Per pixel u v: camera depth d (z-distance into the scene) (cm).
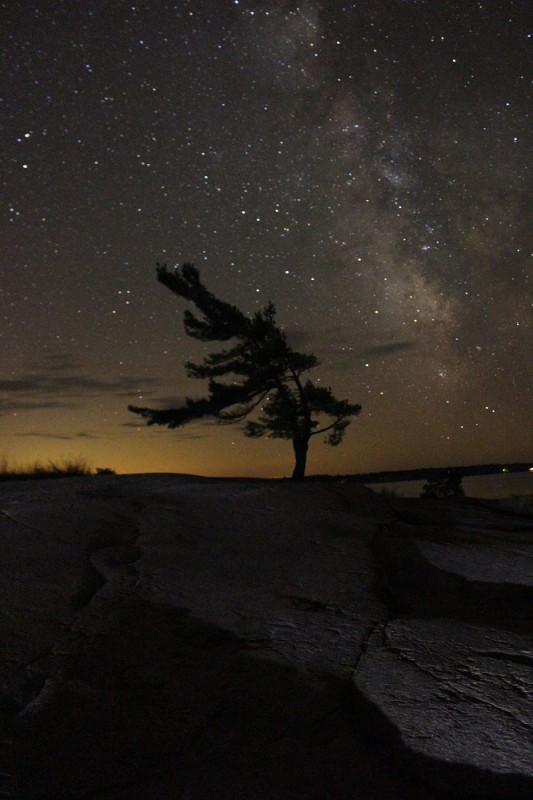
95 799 259
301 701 328
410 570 548
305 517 695
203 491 801
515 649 383
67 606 438
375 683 339
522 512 888
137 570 509
